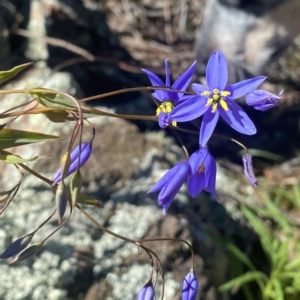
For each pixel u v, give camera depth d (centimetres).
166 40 41
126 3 42
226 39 36
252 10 34
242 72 37
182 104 10
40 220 22
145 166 26
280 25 35
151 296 11
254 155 36
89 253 21
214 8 36
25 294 20
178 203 25
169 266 22
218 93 10
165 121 10
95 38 35
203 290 23
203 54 37
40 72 31
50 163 24
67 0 33
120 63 35
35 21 32
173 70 38
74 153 11
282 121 37
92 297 21
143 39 40
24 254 10
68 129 26
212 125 10
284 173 35
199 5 43
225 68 10
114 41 37
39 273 20
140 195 24
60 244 21
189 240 23
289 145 37
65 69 32
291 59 40
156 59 39
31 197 22
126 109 33
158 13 42
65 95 10
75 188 9
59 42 31
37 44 32
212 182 10
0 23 30
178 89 11
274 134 37
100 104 33
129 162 26
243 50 36
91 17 36
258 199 32
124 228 23
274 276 26
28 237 10
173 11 43
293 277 27
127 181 25
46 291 20
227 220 29
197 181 11
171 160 27
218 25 36
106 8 41
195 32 42
